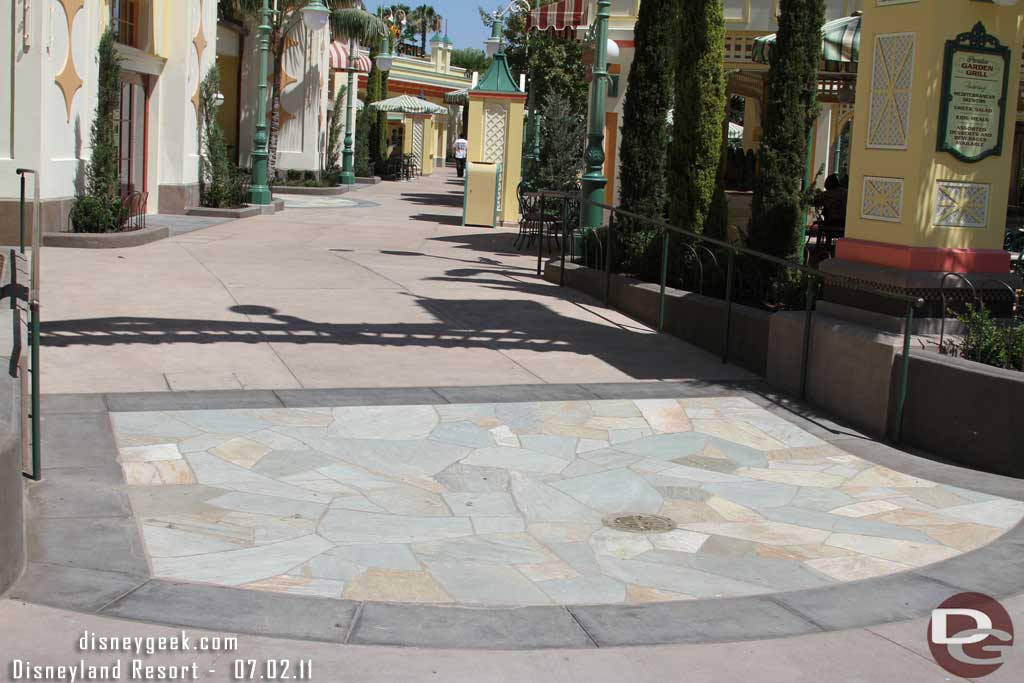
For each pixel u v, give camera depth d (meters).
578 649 4.13
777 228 10.27
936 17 7.50
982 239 7.88
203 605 4.33
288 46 29.55
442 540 5.29
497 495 6.02
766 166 10.30
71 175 15.05
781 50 10.16
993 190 7.87
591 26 16.98
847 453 7.14
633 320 11.12
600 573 4.97
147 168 19.45
